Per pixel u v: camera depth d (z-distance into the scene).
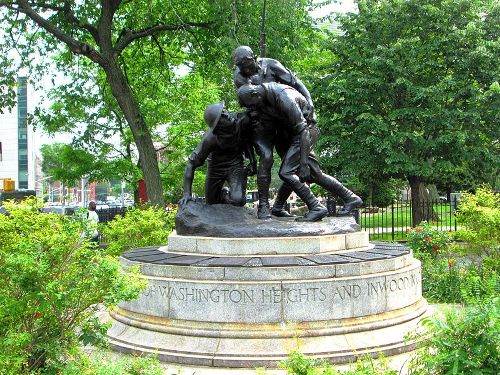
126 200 73.88
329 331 6.74
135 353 6.80
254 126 9.09
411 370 5.28
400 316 7.37
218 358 6.47
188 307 7.00
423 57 21.48
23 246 5.29
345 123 22.02
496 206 13.12
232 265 7.08
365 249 8.52
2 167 62.16
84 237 5.73
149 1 20.53
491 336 4.48
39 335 5.37
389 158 20.50
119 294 5.25
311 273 7.04
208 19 21.67
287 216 9.81
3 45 22.20
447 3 20.97
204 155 9.25
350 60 22.11
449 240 13.50
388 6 21.80
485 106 20.84
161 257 7.99
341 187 9.66
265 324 6.78
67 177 25.23
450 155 21.41
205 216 8.73
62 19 21.56
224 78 22.31
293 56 21.80
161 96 26.19
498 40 20.67
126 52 25.73
